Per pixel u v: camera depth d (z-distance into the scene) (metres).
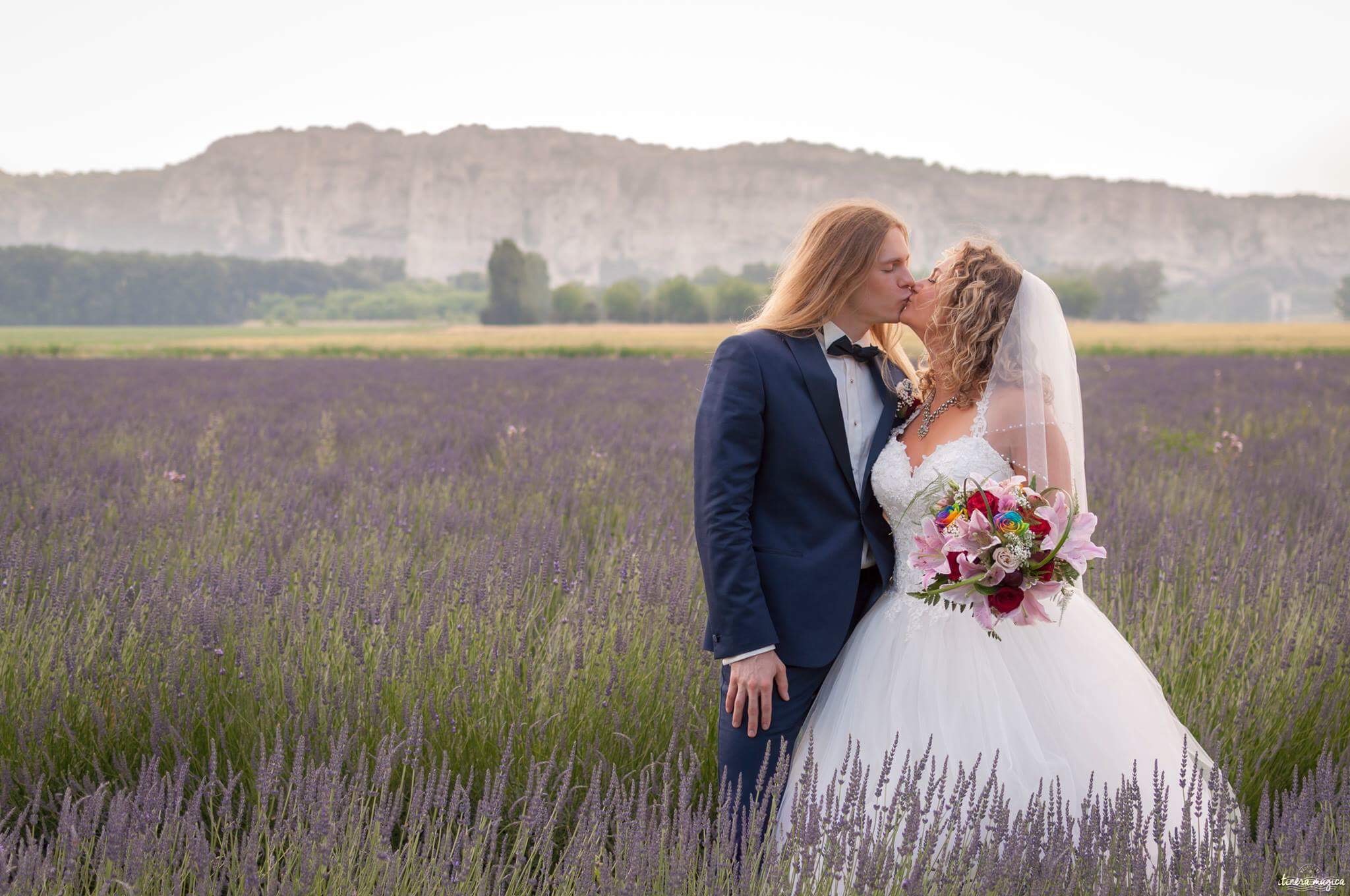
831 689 2.37
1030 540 2.07
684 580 3.46
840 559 2.22
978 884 1.81
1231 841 2.03
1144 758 2.24
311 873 1.78
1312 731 2.68
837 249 2.24
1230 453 8.14
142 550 4.00
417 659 2.79
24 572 3.34
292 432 9.31
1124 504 5.17
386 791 2.04
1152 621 3.26
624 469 6.65
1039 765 2.16
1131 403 14.65
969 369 2.28
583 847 1.87
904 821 2.07
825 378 2.23
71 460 6.63
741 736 2.19
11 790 2.25
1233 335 55.34
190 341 61.78
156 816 1.88
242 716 2.55
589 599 3.31
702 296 99.50
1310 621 3.33
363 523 4.64
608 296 99.94
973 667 2.25
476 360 35.91
